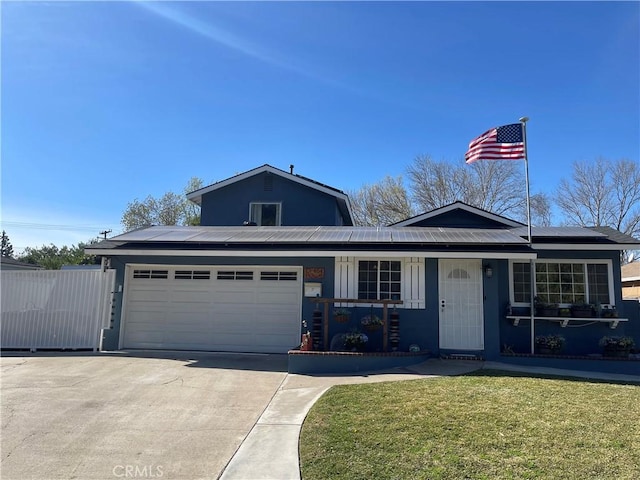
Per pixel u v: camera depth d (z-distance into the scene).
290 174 17.42
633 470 4.31
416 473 4.27
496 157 11.75
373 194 34.38
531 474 4.22
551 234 11.91
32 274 11.98
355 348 9.82
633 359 10.12
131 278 12.01
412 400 6.59
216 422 5.86
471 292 10.73
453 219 14.91
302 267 11.45
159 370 8.90
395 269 10.96
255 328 11.51
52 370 8.89
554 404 6.45
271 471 4.43
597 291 11.53
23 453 4.89
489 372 8.88
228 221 17.66
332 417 5.86
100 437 5.35
